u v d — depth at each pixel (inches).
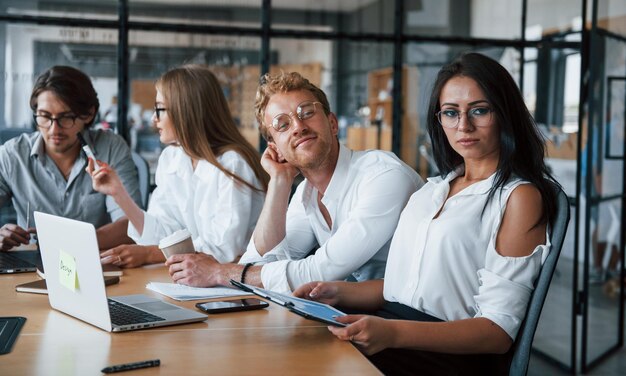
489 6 193.2
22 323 67.4
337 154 95.0
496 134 76.4
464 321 70.0
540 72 184.7
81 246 65.1
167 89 115.0
